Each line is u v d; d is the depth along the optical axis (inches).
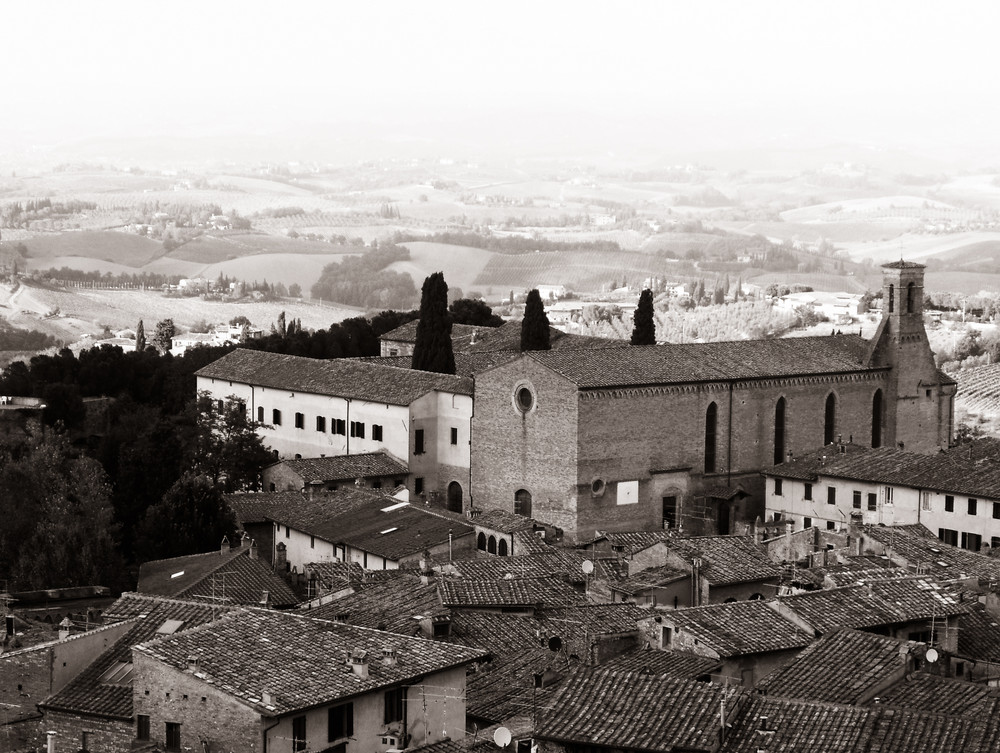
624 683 3208.7
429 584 4832.7
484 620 4527.6
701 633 3914.9
